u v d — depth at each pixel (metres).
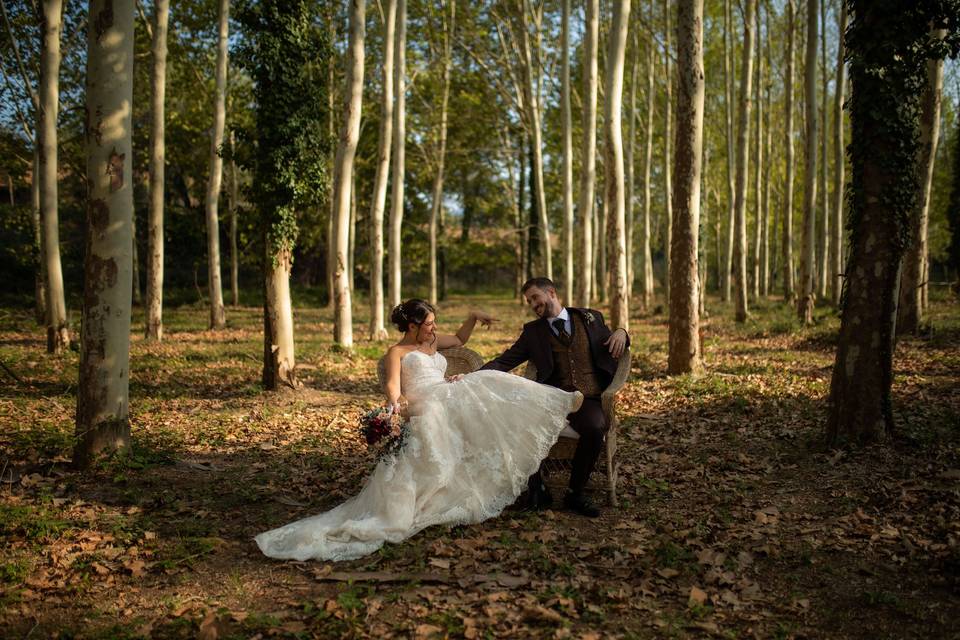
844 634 3.24
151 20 22.31
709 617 3.41
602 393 5.09
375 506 4.60
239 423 8.21
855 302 6.25
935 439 6.30
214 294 21.81
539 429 4.85
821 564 3.98
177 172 36.06
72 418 8.00
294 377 10.41
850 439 6.30
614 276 14.82
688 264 10.95
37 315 21.08
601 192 35.00
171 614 3.51
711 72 30.59
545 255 26.52
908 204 6.05
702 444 7.00
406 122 28.05
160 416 8.52
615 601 3.60
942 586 3.63
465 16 26.05
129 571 4.04
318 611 3.52
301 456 6.77
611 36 14.04
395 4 19.16
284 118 9.92
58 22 13.98
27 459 6.25
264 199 10.04
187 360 13.84
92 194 5.89
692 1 10.55
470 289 58.44
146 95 25.31
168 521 4.88
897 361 11.20
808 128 18.25
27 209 21.94
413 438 4.71
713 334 18.30
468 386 4.96
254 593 3.79
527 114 27.12
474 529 4.68
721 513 4.86
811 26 17.78
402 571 4.01
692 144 10.80
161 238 17.72
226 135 25.02
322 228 32.19
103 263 5.95
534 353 5.33
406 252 37.28
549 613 3.38
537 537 4.50
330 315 29.30
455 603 3.58
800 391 9.41
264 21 9.91
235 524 4.88
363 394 10.58
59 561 4.12
